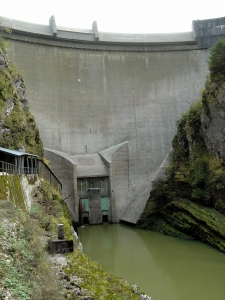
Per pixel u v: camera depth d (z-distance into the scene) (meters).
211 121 37.22
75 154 51.19
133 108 55.66
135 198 50.09
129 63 57.69
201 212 35.03
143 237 37.81
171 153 48.84
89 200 48.53
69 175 46.81
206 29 60.66
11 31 48.88
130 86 56.59
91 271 13.62
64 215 25.81
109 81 56.03
